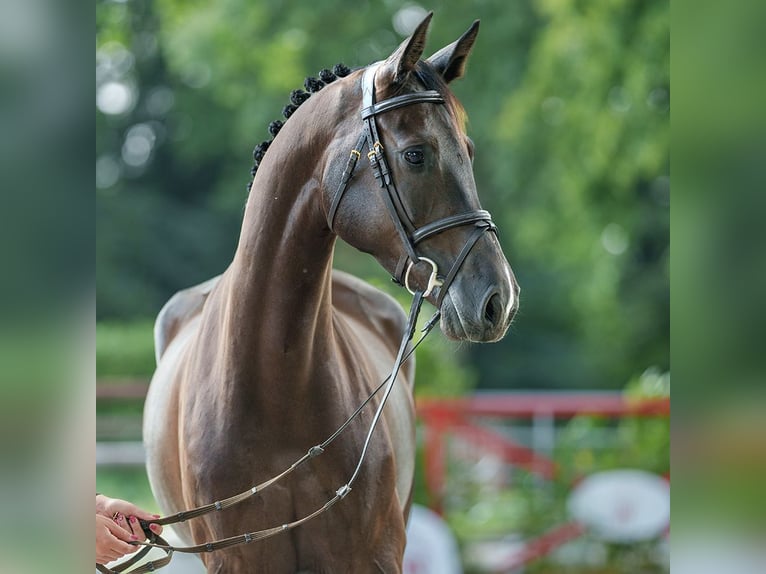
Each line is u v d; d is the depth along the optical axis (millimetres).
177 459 6551
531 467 15609
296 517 5805
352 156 5281
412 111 5172
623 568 14617
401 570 6109
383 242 5242
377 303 7918
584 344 36438
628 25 22266
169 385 6836
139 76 43594
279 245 5590
